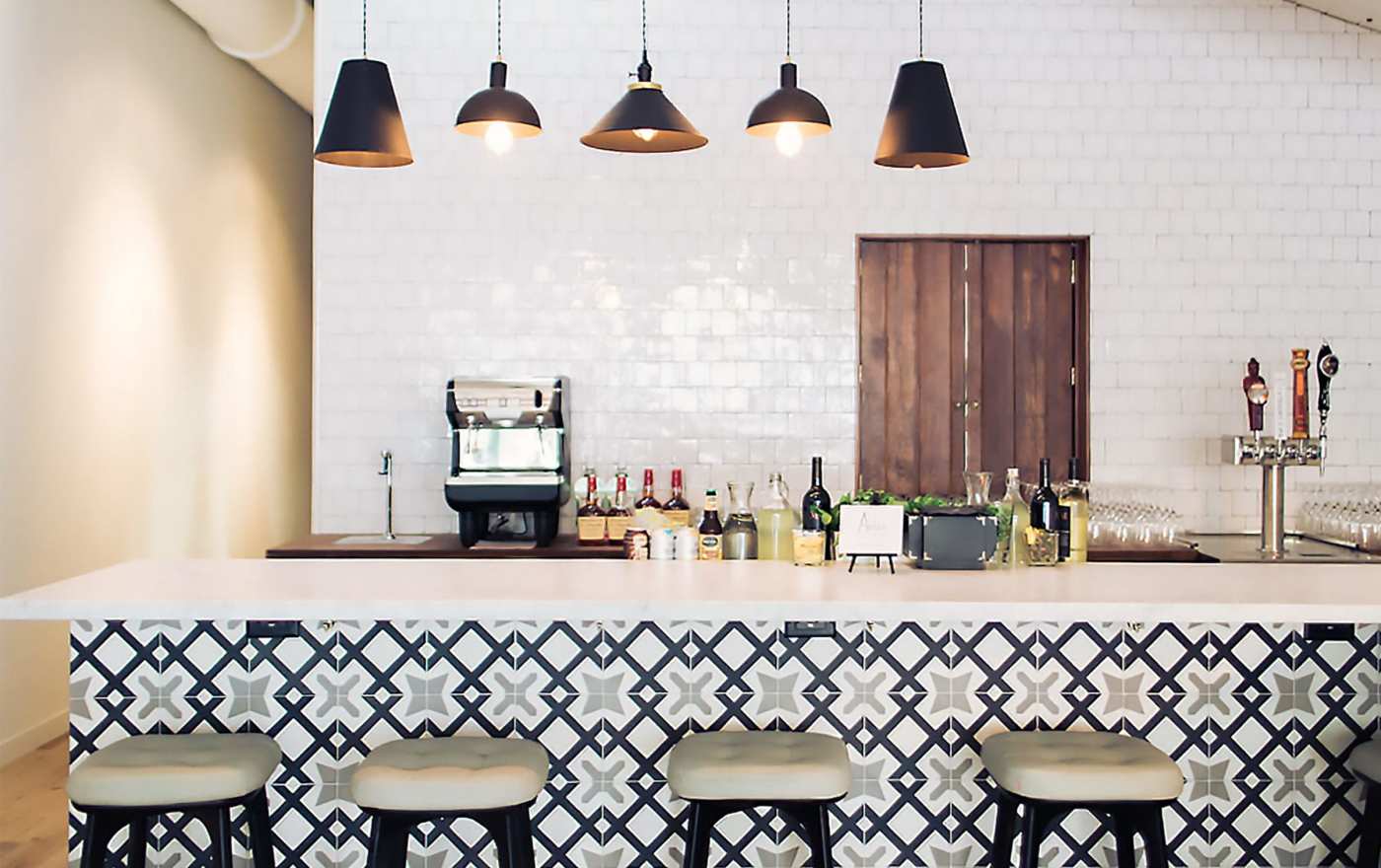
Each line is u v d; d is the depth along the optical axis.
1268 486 5.11
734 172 5.57
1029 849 2.98
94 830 2.91
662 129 3.47
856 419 5.59
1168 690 3.41
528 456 5.07
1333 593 3.11
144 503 6.14
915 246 5.66
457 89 5.54
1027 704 3.40
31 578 5.16
